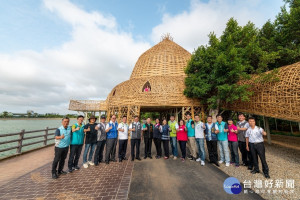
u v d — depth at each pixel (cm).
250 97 950
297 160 752
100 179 529
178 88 1619
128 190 451
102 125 718
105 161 711
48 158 808
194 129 750
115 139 736
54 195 421
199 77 1177
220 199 403
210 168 637
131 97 1673
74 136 606
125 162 729
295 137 1570
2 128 4819
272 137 1614
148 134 819
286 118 735
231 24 1070
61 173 576
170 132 797
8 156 789
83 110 2594
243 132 648
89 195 421
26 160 769
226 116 1515
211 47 1073
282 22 1095
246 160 649
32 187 468
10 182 504
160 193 434
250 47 928
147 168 642
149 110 2509
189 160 756
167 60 2122
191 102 1560
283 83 735
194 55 1256
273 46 1092
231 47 967
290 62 1048
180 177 546
